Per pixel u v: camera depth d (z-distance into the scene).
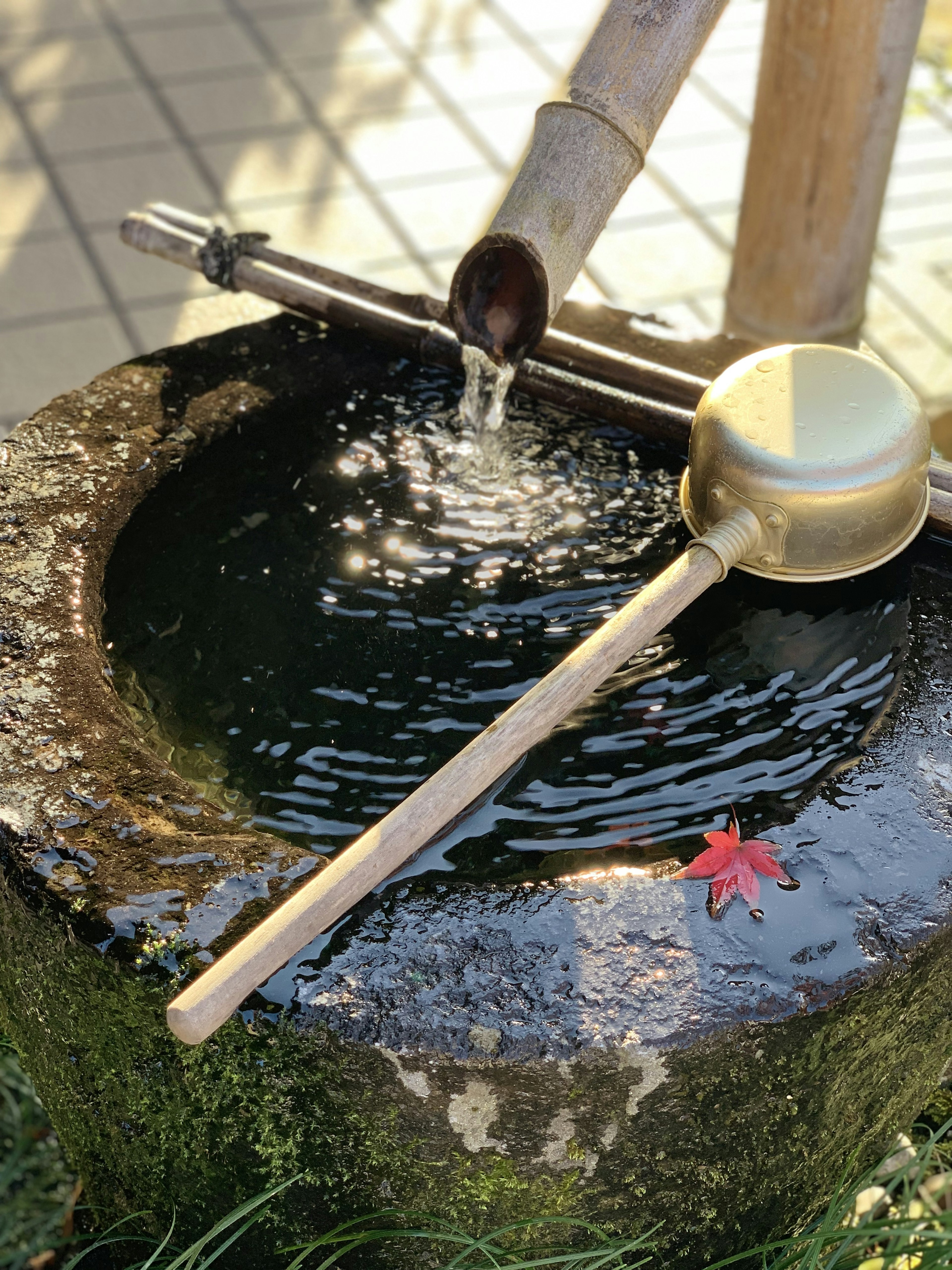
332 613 0.91
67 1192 1.09
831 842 0.75
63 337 1.80
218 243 1.12
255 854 0.74
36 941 0.73
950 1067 0.98
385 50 2.48
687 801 0.78
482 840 0.76
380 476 1.00
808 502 0.85
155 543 0.96
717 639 0.88
